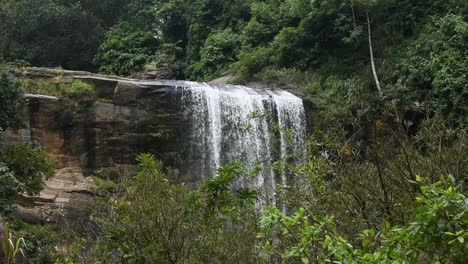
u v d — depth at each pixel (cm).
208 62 3659
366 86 2753
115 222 819
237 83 3250
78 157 2250
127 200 840
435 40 2675
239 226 859
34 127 2195
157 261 765
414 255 426
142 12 4266
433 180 724
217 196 868
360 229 710
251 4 3825
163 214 782
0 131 1823
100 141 2303
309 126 2739
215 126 2569
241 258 777
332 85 2877
